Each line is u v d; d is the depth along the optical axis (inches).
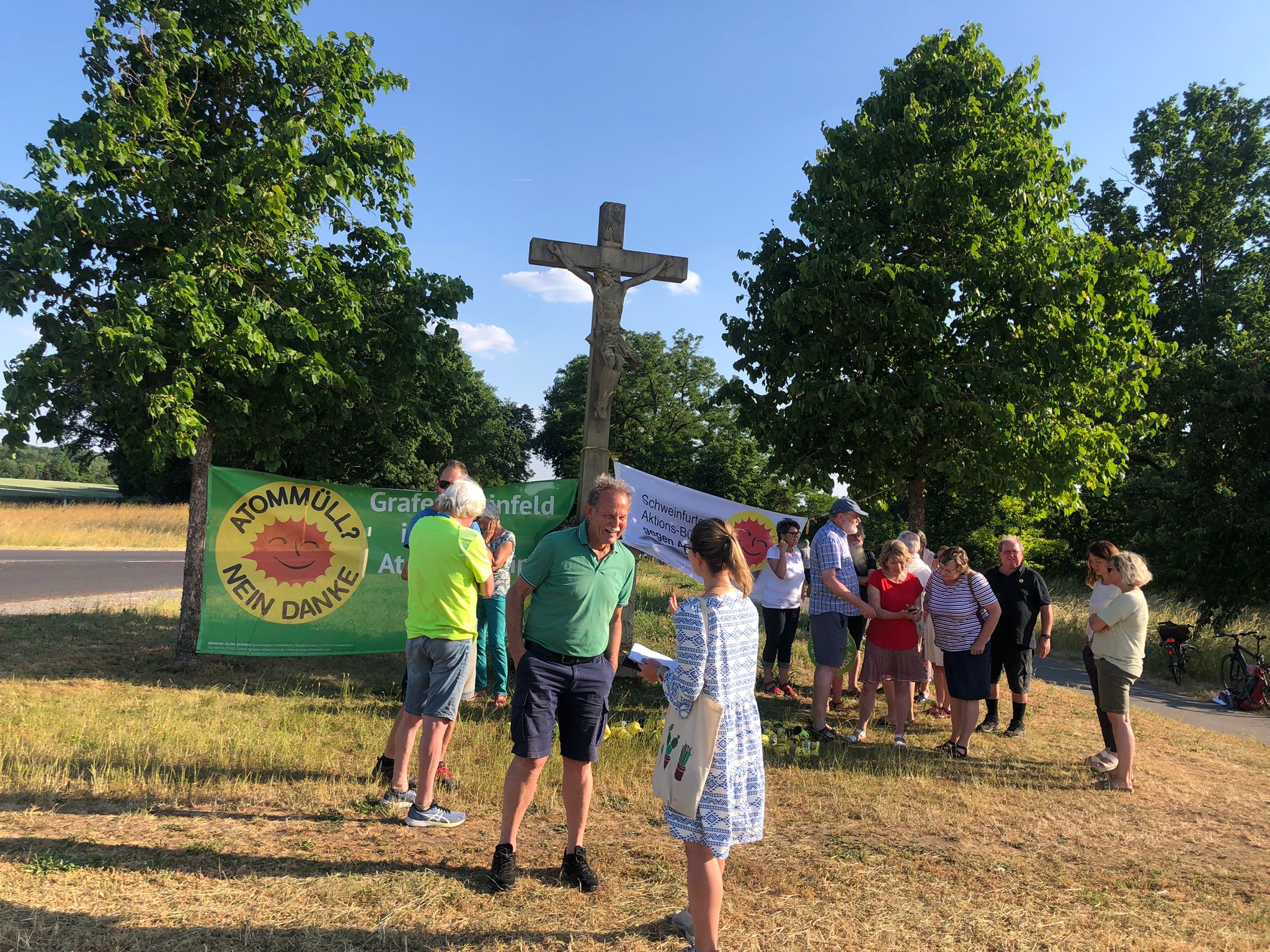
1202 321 901.2
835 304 389.1
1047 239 375.9
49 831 163.9
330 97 334.0
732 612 127.1
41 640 358.6
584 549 156.1
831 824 199.9
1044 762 268.8
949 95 413.1
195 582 329.1
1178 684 499.2
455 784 203.8
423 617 184.1
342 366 339.6
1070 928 149.6
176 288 280.4
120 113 297.0
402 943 131.3
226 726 245.1
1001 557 306.8
